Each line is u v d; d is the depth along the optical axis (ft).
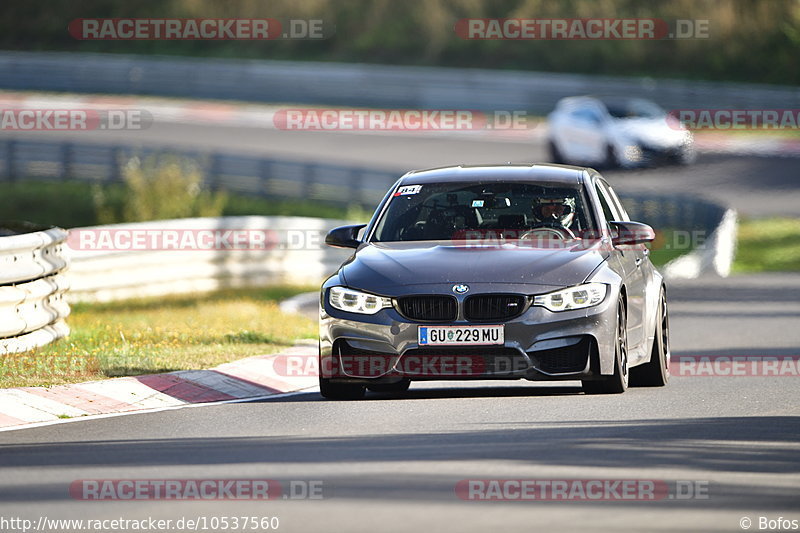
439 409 113.80
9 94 652.89
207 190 454.81
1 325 140.15
